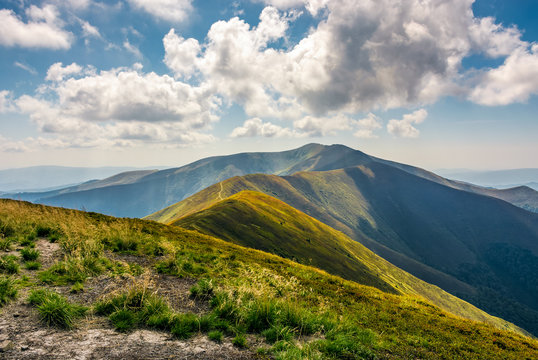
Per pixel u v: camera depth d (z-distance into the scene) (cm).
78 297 927
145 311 862
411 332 1376
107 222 2466
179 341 777
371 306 1756
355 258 15062
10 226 1520
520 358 1294
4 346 615
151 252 1720
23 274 1027
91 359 622
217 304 1061
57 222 1783
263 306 992
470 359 1154
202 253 2128
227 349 775
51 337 691
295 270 2517
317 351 827
